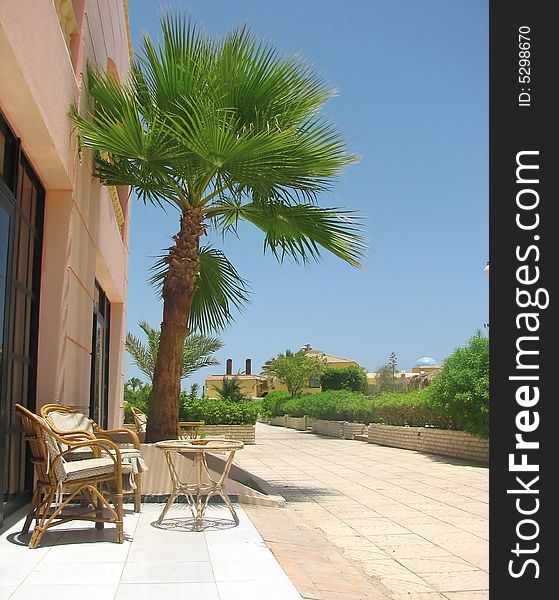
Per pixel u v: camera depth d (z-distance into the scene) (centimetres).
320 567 488
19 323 645
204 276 1029
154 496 749
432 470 1296
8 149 578
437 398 1499
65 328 726
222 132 737
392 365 5634
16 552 480
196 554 483
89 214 862
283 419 4138
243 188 852
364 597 421
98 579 411
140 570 435
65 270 714
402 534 659
